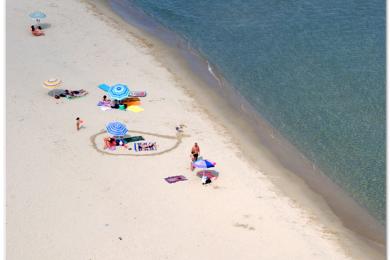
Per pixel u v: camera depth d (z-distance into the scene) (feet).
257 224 114.93
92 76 179.73
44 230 111.04
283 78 182.29
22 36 210.38
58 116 154.10
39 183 125.39
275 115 161.27
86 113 156.04
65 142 141.79
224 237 110.73
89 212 116.57
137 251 106.22
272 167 136.77
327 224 117.29
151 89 172.45
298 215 119.14
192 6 246.27
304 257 106.52
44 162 133.08
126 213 116.57
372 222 119.34
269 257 105.91
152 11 242.17
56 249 106.22
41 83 173.37
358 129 152.87
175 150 139.95
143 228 112.37
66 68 184.96
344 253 108.78
